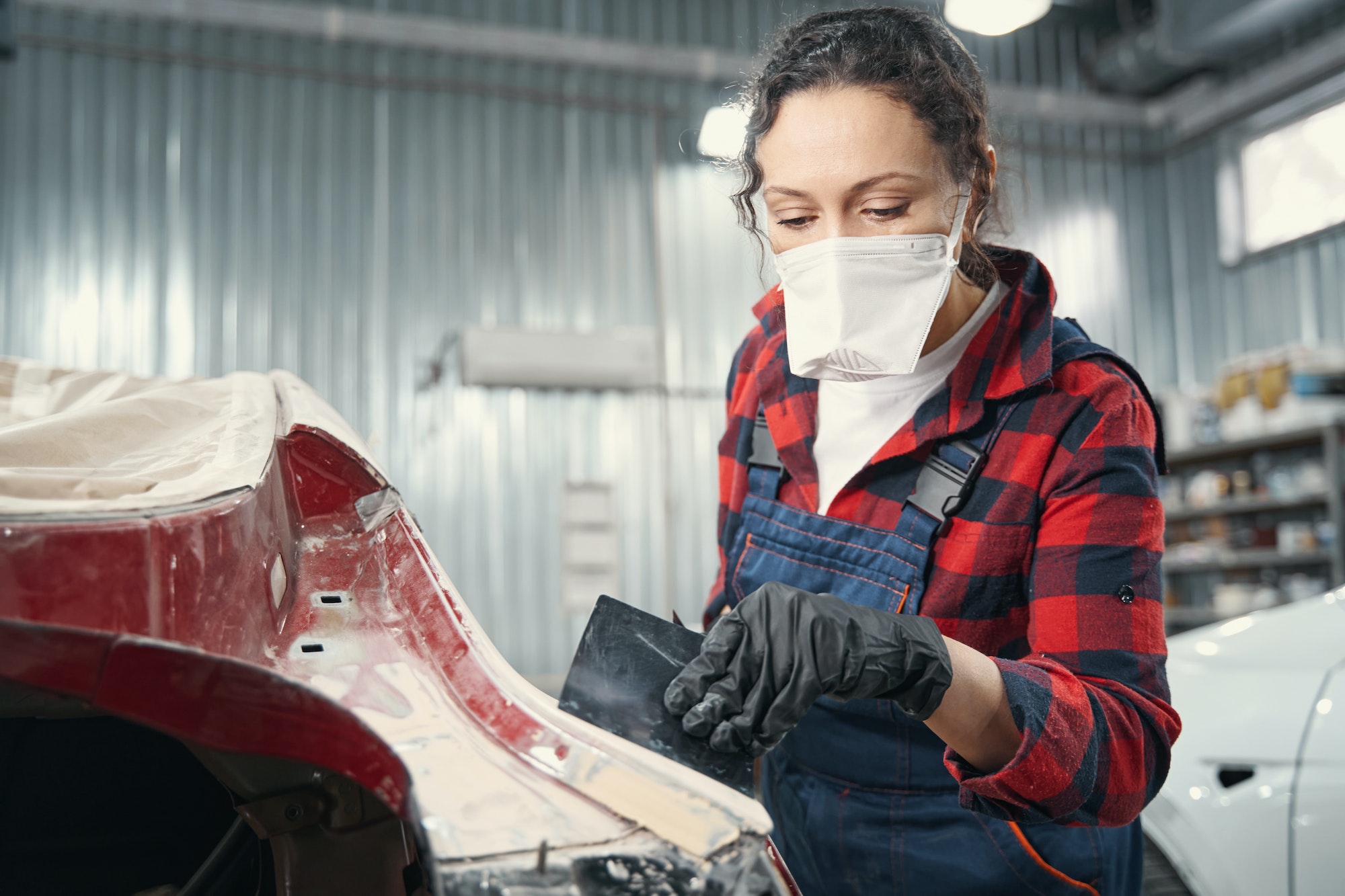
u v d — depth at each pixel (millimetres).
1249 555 5812
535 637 6664
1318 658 1669
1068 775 618
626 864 443
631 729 557
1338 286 6867
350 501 791
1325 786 1517
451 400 6668
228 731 435
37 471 586
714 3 7527
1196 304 7926
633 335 6867
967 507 795
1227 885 1583
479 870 424
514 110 7035
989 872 816
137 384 931
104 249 6055
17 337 5855
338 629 625
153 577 471
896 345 758
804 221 769
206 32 6402
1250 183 7395
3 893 834
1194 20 7074
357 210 6590
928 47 727
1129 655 704
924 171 718
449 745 505
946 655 613
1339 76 6762
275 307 6336
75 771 860
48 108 6059
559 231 7047
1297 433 5324
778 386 931
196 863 869
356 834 584
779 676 574
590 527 6793
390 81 6758
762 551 894
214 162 6320
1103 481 737
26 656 404
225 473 615
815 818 889
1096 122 8016
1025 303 818
